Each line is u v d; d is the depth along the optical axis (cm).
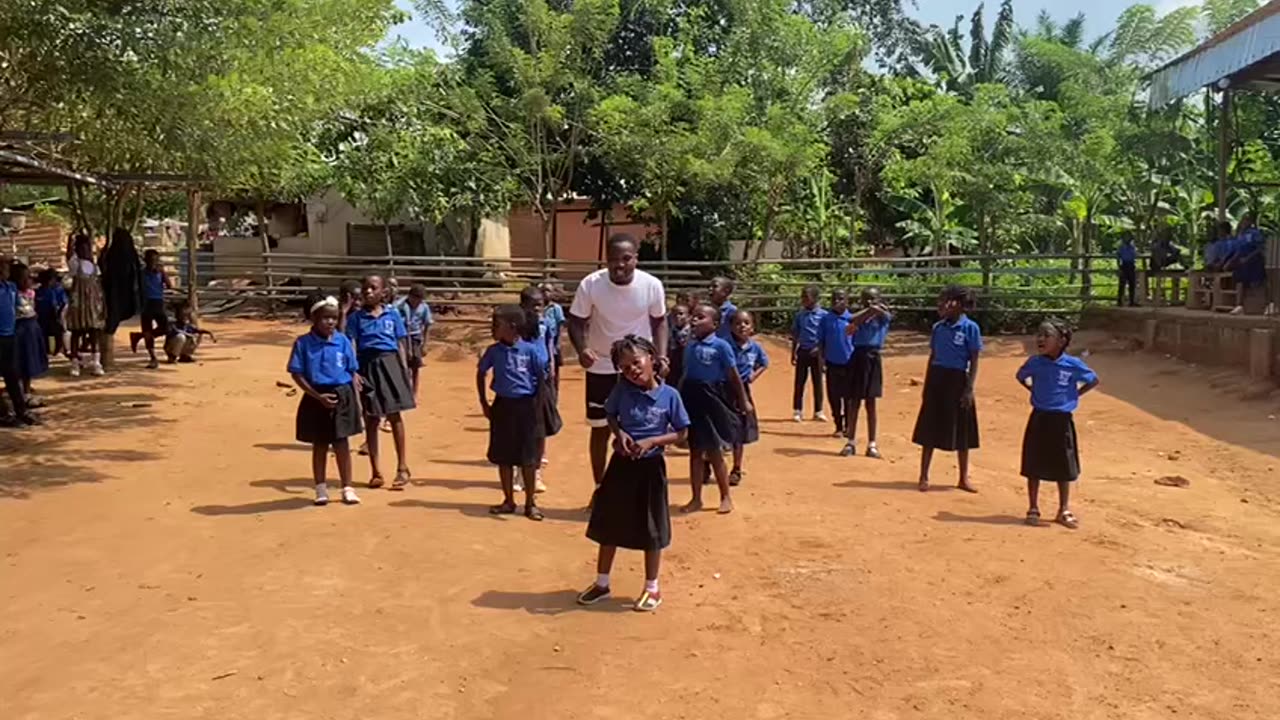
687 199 2442
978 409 1434
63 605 572
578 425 1284
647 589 591
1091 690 486
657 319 779
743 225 2598
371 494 854
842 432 1210
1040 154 2247
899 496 879
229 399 1319
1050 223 2450
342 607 579
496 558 680
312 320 804
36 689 468
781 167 2203
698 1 2511
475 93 2341
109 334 1517
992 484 938
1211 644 544
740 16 2328
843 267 2375
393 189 2297
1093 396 1485
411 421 1265
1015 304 2236
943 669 508
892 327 2300
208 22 995
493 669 503
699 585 634
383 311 893
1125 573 662
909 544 723
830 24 2656
